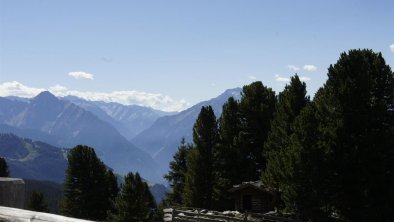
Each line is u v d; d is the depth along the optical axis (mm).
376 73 40781
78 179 69562
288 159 38469
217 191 59688
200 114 63094
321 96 41781
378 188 36656
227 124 64188
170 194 74875
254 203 49531
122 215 53344
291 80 52906
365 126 37719
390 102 40594
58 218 4613
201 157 61094
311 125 37906
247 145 62812
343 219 37719
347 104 37906
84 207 69125
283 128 50781
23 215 4703
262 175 48906
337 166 37562
